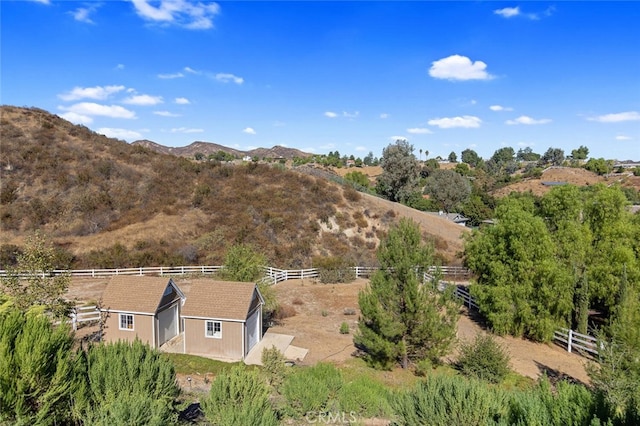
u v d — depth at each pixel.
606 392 10.70
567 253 20.92
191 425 9.76
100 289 26.36
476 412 7.89
